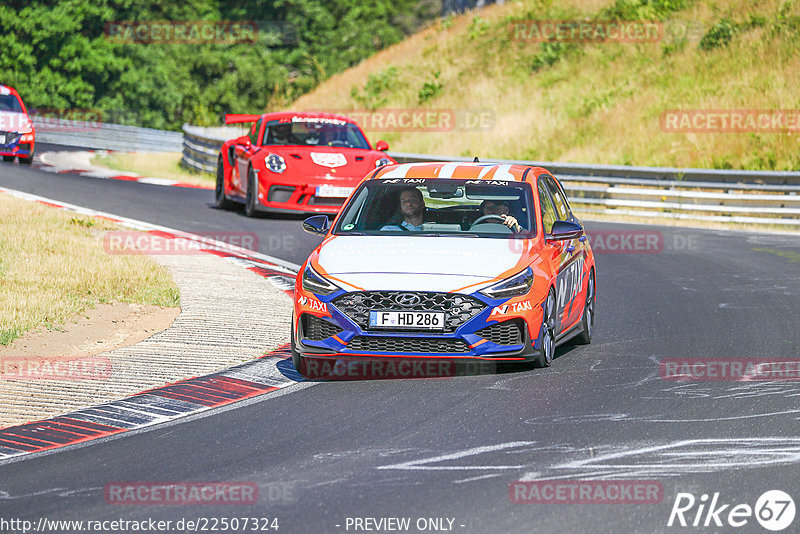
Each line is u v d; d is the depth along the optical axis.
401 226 31.33
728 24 126.56
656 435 22.89
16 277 40.12
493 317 27.64
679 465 20.69
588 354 32.31
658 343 34.09
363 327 27.69
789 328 36.47
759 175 76.06
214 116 194.62
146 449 22.48
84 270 42.34
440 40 162.00
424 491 19.19
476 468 20.56
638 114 113.12
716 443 22.27
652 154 102.56
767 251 59.88
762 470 20.33
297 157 61.75
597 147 108.75
